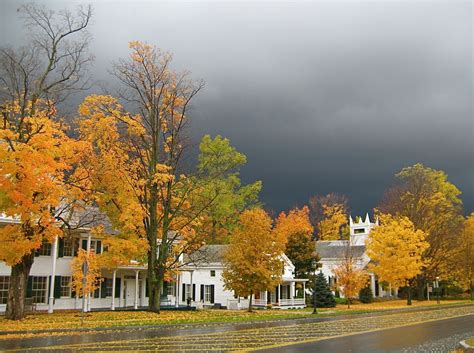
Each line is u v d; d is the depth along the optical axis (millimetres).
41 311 35969
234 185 68312
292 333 23641
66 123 29688
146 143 35125
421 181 72500
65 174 31594
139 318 31281
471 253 70688
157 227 37438
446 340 20625
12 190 24891
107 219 40594
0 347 17500
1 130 25359
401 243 58125
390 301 68250
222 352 16281
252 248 41562
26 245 25984
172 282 49344
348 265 55781
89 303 37875
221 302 52625
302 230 66375
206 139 63875
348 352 16594
